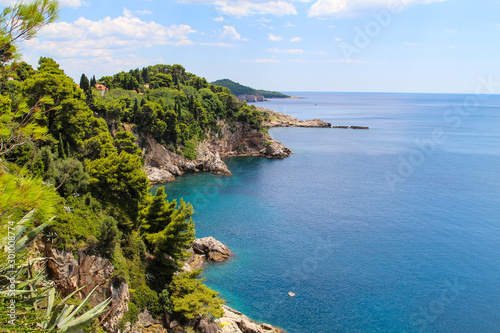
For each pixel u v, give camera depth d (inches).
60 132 2689.5
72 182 1817.2
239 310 2116.1
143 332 1721.2
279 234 3161.9
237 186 4771.2
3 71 496.4
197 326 1808.6
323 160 6560.0
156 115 5088.6
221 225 3361.2
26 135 540.7
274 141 7244.1
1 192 412.8
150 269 1958.7
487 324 1998.0
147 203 2177.7
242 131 7322.8
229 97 7445.9
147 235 2004.2
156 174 4918.8
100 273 1593.3
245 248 2886.3
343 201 4116.6
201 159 5757.9
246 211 3759.8
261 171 5728.3
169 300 1845.5
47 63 3543.3
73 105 2645.2
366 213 3695.9
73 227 1573.6
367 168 5846.5
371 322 2014.0
